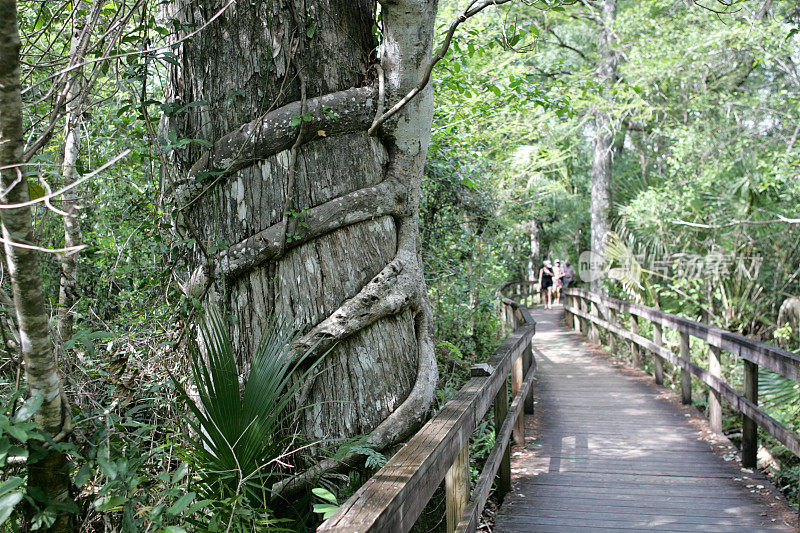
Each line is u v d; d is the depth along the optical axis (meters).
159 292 3.86
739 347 5.24
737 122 14.14
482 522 4.21
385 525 1.73
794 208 12.13
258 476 2.67
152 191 4.03
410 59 3.30
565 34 19.38
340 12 3.39
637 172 20.09
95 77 3.09
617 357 10.95
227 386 2.75
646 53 13.66
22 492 1.96
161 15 3.63
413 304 3.47
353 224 3.34
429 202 7.34
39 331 2.07
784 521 3.96
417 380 3.41
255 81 3.26
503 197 12.04
